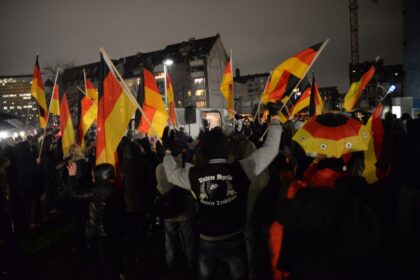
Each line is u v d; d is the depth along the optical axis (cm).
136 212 587
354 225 202
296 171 431
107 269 457
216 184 315
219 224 317
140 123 764
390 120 448
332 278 202
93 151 844
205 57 6694
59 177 990
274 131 342
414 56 2634
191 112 2139
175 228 499
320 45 653
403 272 365
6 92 13675
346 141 315
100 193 450
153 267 538
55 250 634
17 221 755
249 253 434
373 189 383
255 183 428
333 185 235
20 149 771
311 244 206
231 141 447
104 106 534
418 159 380
